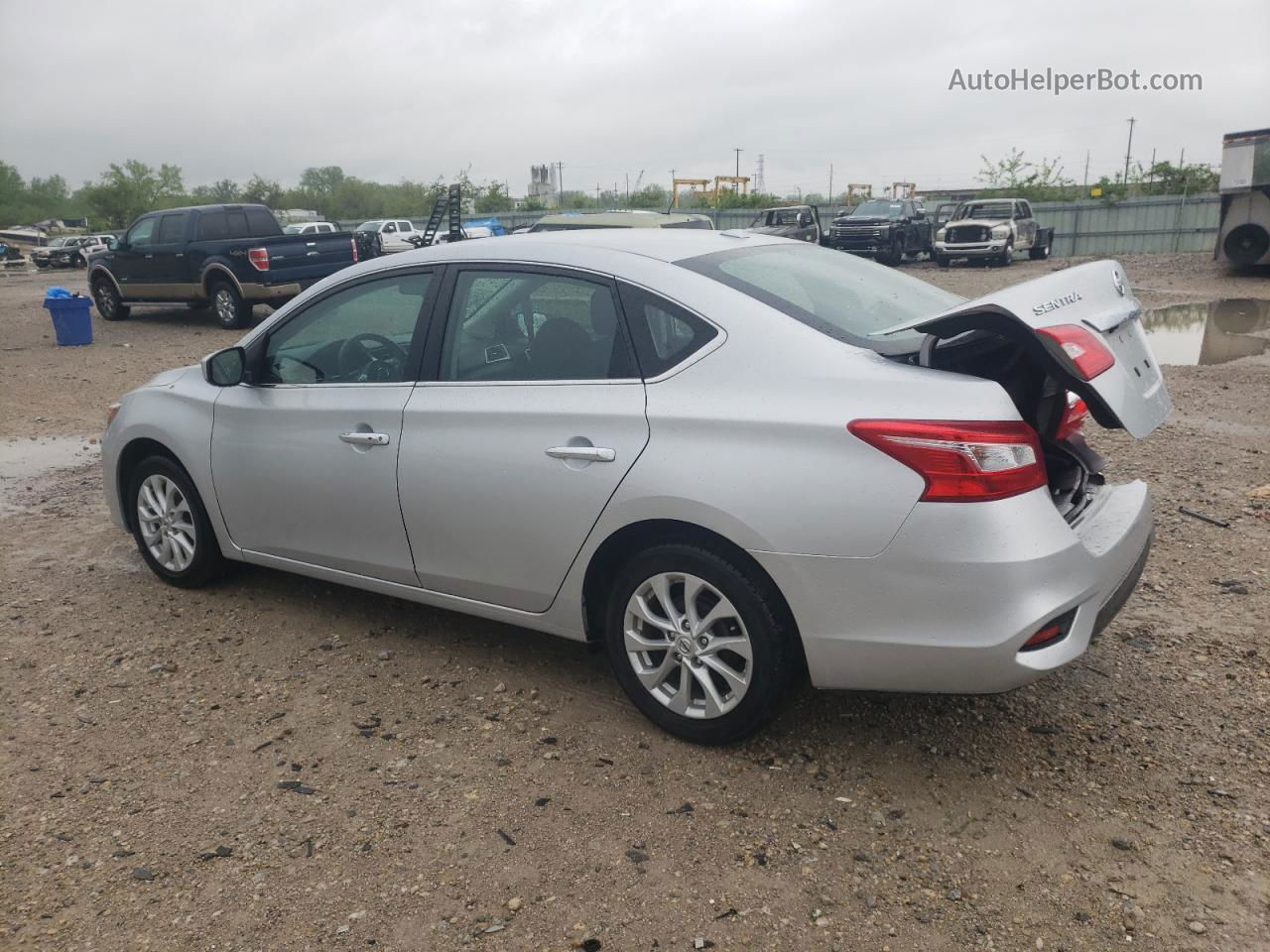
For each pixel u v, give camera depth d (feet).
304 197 292.61
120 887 9.36
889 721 11.91
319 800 10.65
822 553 9.86
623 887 9.18
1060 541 9.66
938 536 9.41
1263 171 68.54
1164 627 14.11
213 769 11.32
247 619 15.51
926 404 9.57
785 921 8.67
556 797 10.57
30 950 8.57
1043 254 108.47
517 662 13.82
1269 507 19.03
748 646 10.62
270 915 8.93
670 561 10.93
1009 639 9.40
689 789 10.65
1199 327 47.39
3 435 29.48
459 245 13.44
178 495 16.46
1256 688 12.33
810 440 9.89
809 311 10.97
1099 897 8.84
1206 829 9.73
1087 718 11.83
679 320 11.07
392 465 13.02
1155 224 115.34
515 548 12.12
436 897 9.11
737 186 185.16
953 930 8.51
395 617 15.47
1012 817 10.02
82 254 149.07
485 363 12.44
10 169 370.73
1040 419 11.76
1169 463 22.50
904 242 100.42
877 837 9.78
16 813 10.54
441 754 11.51
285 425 14.29
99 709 12.75
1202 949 8.21
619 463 10.96
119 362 44.27
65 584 17.16
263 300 56.39
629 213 47.11
